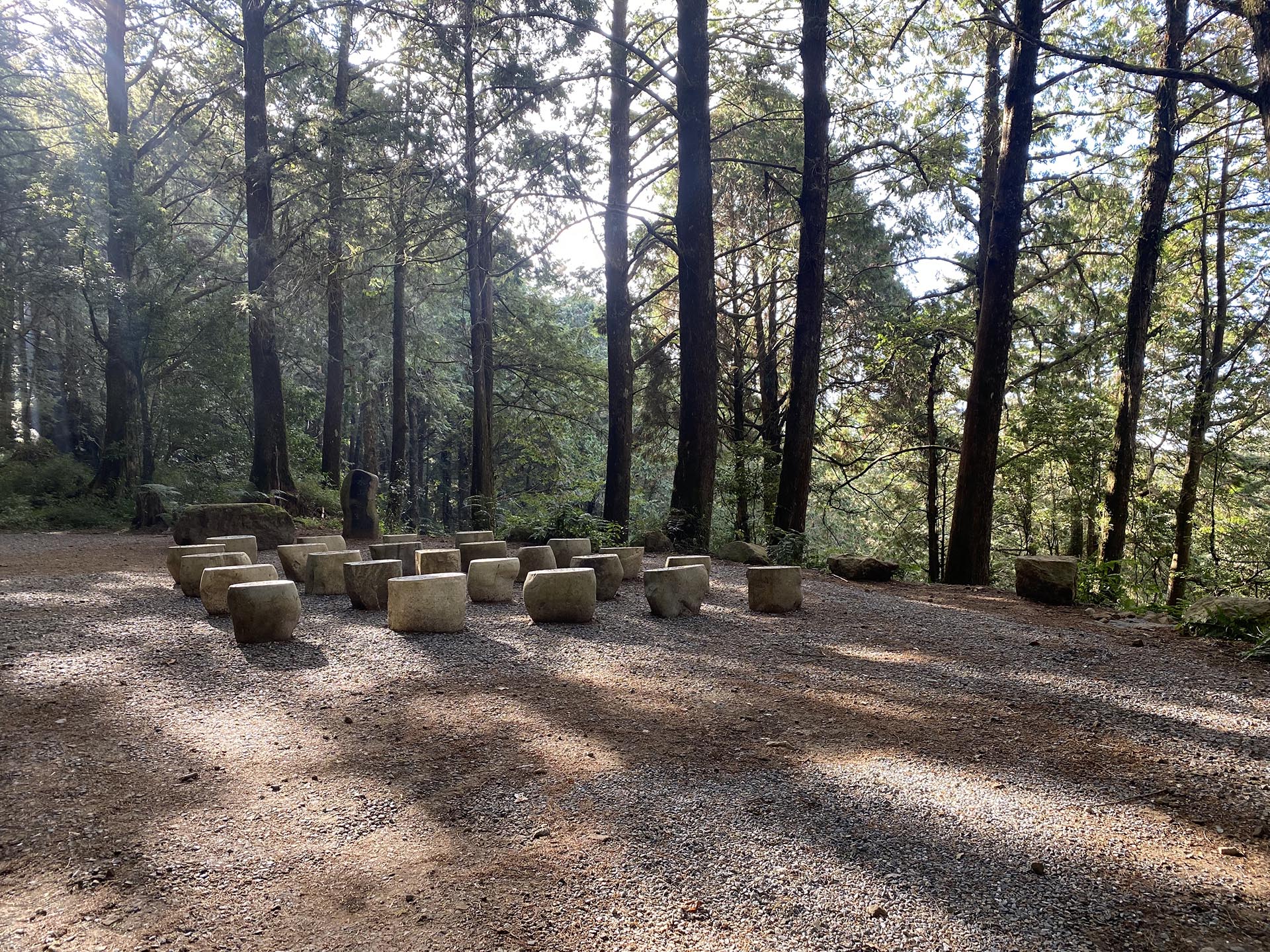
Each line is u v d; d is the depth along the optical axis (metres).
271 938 2.89
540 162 16.88
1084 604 9.52
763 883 3.15
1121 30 16.75
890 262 22.12
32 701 5.37
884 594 10.12
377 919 2.99
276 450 20.98
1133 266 18.12
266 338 20.67
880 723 5.04
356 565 8.34
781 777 4.18
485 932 2.89
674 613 8.14
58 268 20.02
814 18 14.59
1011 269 12.63
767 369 25.00
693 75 14.84
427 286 26.28
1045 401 17.53
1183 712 5.10
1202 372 17.70
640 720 5.11
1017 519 22.36
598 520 14.31
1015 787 4.02
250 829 3.70
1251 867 3.24
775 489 19.48
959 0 16.03
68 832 3.66
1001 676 6.04
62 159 22.44
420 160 18.53
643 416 24.73
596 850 3.45
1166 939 2.78
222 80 24.64
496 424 31.72
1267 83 7.61
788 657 6.65
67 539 16.55
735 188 22.78
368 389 31.00
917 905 2.99
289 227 22.83
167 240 21.50
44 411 29.66
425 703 5.42
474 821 3.75
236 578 8.05
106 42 23.31
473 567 8.83
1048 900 3.02
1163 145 15.45
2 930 2.93
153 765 4.42
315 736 4.84
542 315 30.31
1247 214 18.30
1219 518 21.48
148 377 22.81
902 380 21.48
